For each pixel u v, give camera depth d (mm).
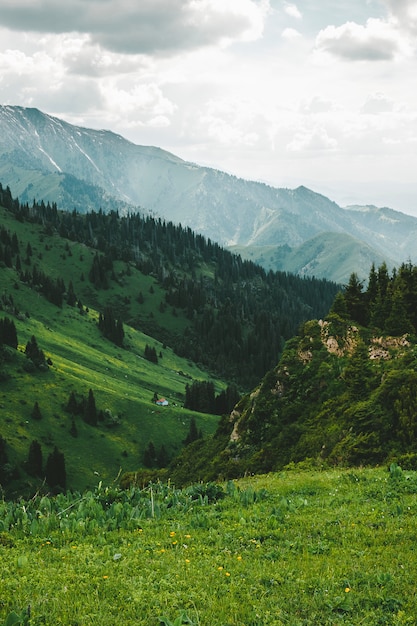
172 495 19953
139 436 161125
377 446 35875
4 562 12031
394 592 10938
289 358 63656
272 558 13195
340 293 67750
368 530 15344
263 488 22625
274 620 9594
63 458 127000
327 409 51719
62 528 15289
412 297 66188
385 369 51562
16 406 149250
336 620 9695
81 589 10570
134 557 12773
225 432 74125
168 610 9797
